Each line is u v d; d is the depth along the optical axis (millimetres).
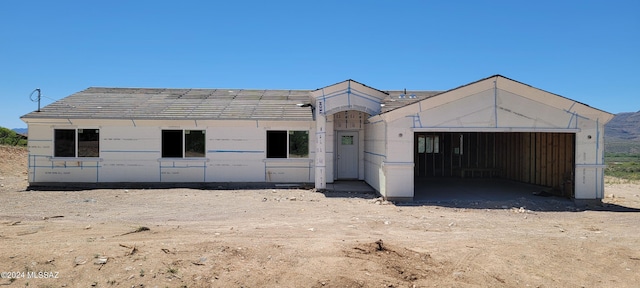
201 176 16500
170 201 12594
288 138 16703
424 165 21656
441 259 6652
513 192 15547
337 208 11664
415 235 8312
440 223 9703
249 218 10000
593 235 8586
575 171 12906
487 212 11398
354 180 18250
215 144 16531
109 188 15820
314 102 17062
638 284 5832
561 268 6383
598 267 6441
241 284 5516
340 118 18250
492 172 21266
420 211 11344
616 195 15641
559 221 10289
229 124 16500
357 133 18375
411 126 12961
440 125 12930
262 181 16656
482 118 12891
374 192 15047
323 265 6094
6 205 11508
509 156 20250
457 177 21375
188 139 16500
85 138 16203
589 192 12844
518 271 6238
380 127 14156
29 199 12742
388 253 6793
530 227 9438
